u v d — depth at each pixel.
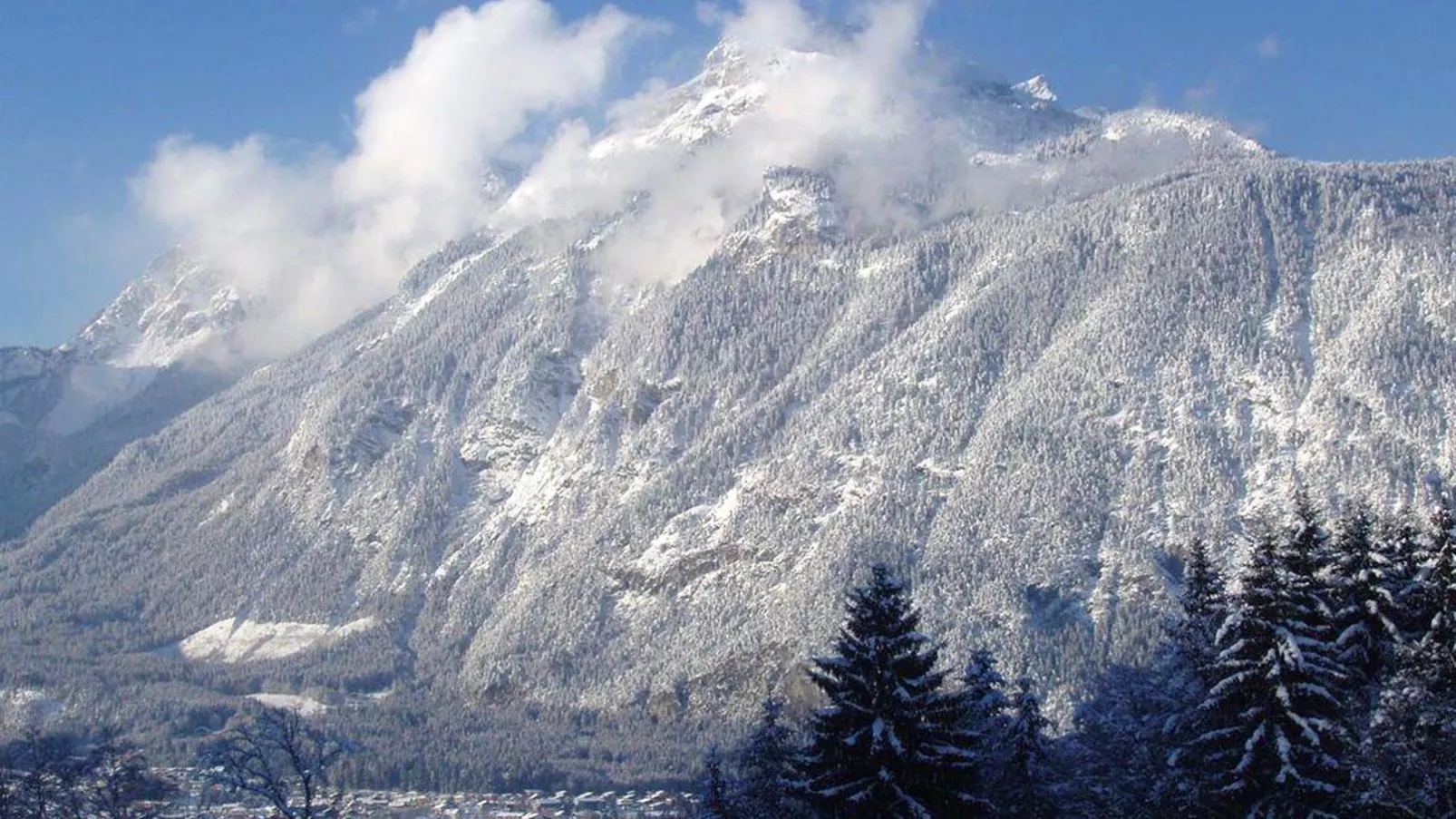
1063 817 96.25
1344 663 77.62
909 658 74.62
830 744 74.44
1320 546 77.50
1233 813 75.38
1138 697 99.44
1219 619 85.94
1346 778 72.12
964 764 73.62
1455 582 77.25
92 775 135.88
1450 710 72.44
